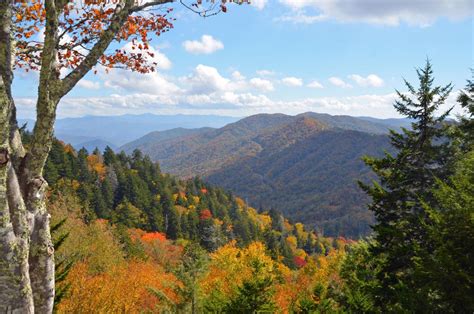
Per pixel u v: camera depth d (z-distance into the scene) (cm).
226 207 13475
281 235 12244
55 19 367
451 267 802
